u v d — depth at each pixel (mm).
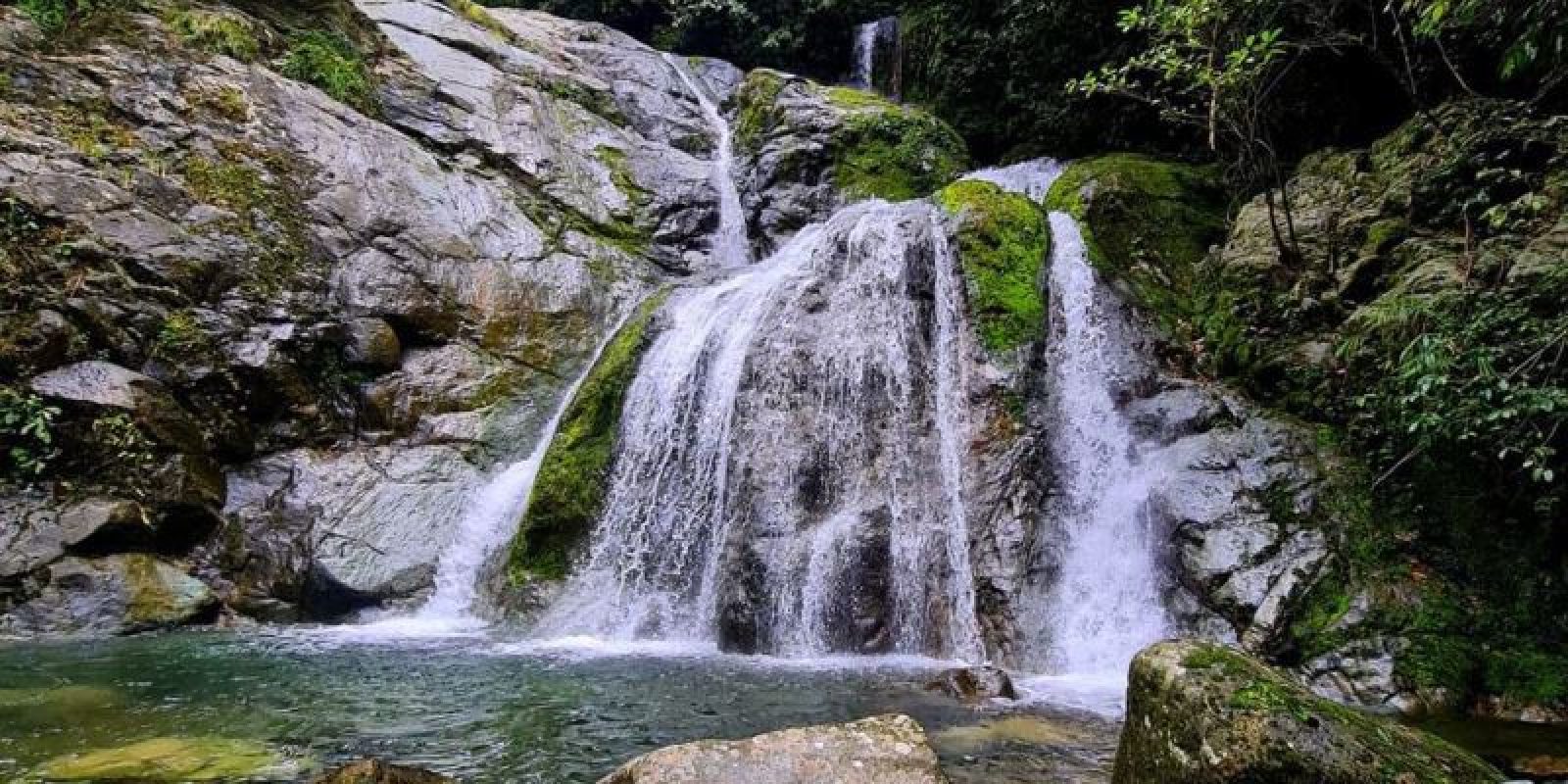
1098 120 13984
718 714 5570
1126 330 9477
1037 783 4375
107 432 8484
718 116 17969
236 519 9125
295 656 7066
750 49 21391
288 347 10117
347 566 8828
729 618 7758
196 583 8391
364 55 13820
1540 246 7008
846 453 8609
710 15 21000
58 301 8766
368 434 10406
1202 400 8430
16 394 8172
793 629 7645
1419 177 8547
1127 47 12500
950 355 9008
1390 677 6168
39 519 7945
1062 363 8938
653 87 17484
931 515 8148
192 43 11500
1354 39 9133
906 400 8852
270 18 13148
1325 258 8812
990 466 8156
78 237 9133
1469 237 7520
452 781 4000
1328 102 10945
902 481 8391
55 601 7652
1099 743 5031
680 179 15266
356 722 5285
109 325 8992
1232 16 8977
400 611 8883
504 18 18141
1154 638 7270
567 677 6539
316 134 11781
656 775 3527
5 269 8586
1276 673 3660
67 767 4316
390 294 11062
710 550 8641
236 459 9539
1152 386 8914
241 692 5910
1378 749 3293
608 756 4781
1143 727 3662
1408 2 6879
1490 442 6352
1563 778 4531
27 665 6469
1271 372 8297
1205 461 7848
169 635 7777
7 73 9812
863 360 9023
